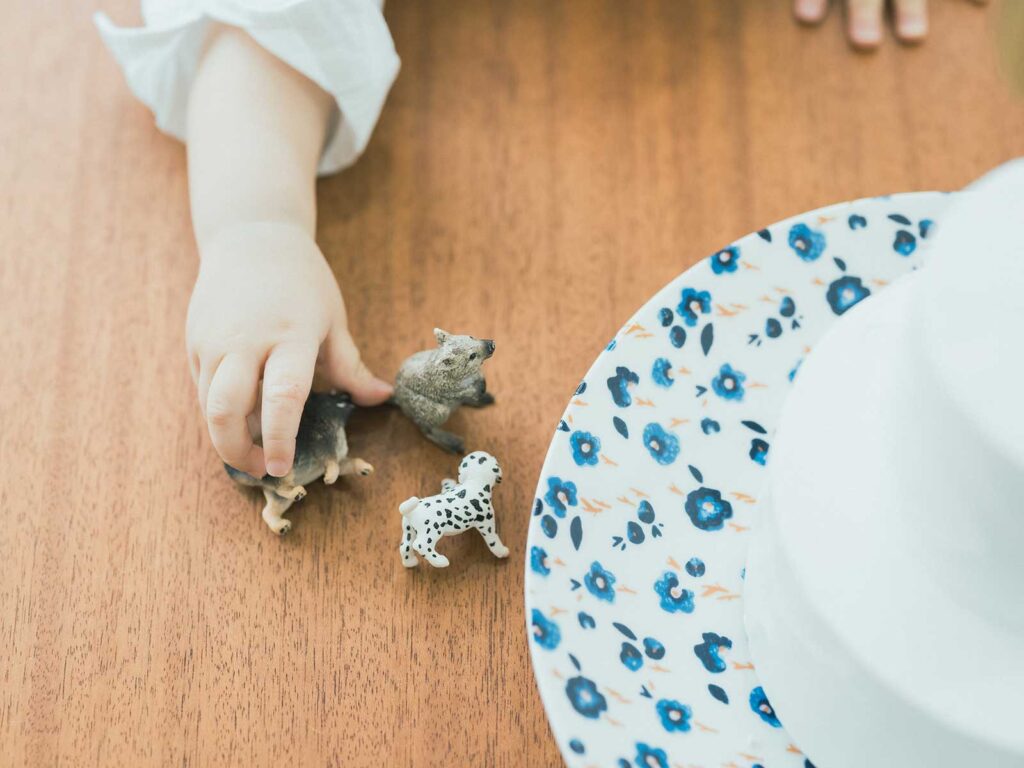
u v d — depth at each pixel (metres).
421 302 0.50
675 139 0.54
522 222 0.52
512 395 0.49
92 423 0.49
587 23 0.56
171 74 0.52
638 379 0.43
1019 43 0.44
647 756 0.39
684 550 0.42
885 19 0.56
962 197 0.34
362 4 0.50
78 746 0.43
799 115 0.54
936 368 0.32
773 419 0.43
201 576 0.46
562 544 0.41
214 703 0.44
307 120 0.51
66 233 0.52
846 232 0.45
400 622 0.45
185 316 0.51
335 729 0.43
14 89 0.55
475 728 0.43
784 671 0.38
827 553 0.36
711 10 0.57
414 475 0.48
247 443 0.45
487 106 0.55
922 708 0.34
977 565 0.33
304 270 0.47
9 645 0.45
